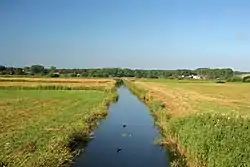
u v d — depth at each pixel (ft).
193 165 60.44
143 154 76.13
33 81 373.81
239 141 52.95
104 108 151.53
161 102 161.79
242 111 126.93
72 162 67.72
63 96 213.25
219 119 74.74
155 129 107.76
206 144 56.65
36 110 136.67
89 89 283.59
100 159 71.05
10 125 96.68
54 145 68.23
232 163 44.24
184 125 78.84
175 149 79.25
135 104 191.83
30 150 66.49
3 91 258.37
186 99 192.54
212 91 286.05
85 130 93.50
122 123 119.34
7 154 62.69
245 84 445.78
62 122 102.73
